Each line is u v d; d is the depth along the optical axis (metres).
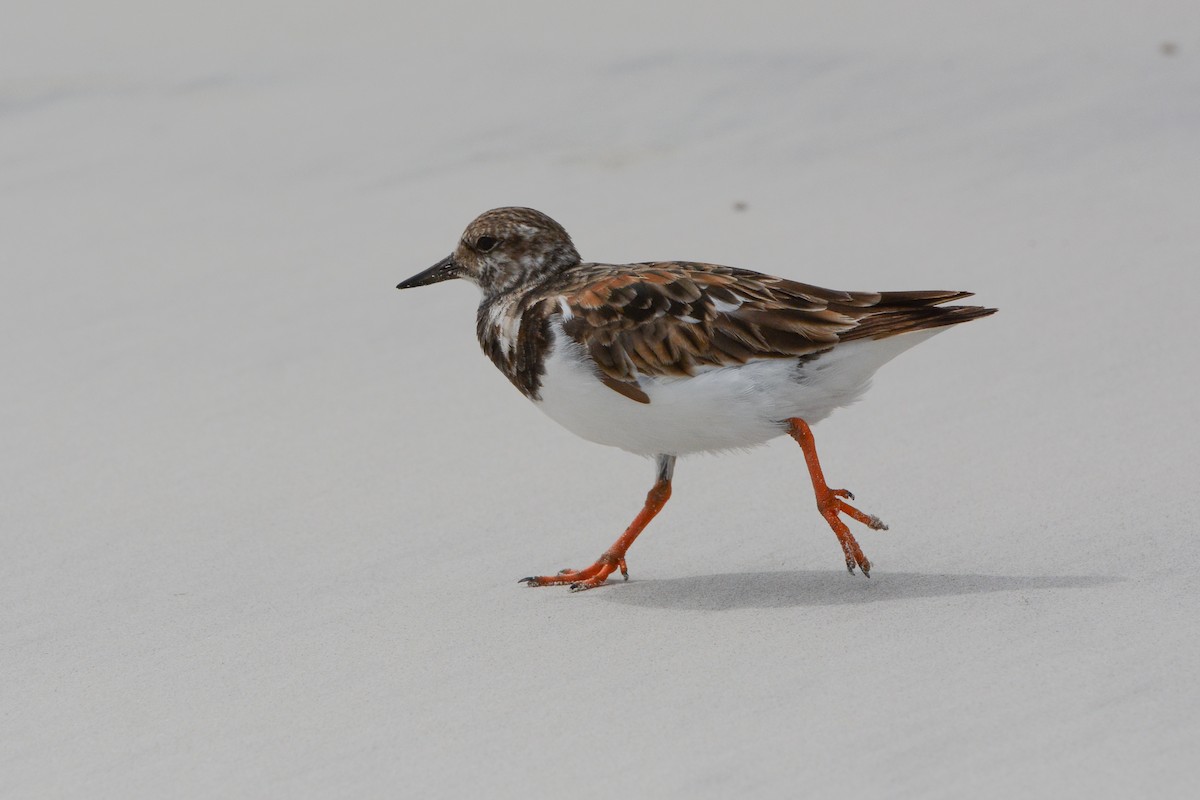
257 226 17.05
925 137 18.95
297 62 21.39
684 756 7.41
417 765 7.57
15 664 9.09
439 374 14.05
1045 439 11.94
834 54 21.33
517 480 12.00
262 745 7.89
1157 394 12.55
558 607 9.62
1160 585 9.02
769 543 10.61
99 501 11.69
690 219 16.97
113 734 8.12
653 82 20.48
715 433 9.68
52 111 19.75
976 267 15.61
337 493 11.80
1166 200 16.94
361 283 15.77
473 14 23.55
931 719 7.53
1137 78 20.38
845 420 12.73
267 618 9.65
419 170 18.33
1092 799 6.72
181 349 14.48
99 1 24.12
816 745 7.39
